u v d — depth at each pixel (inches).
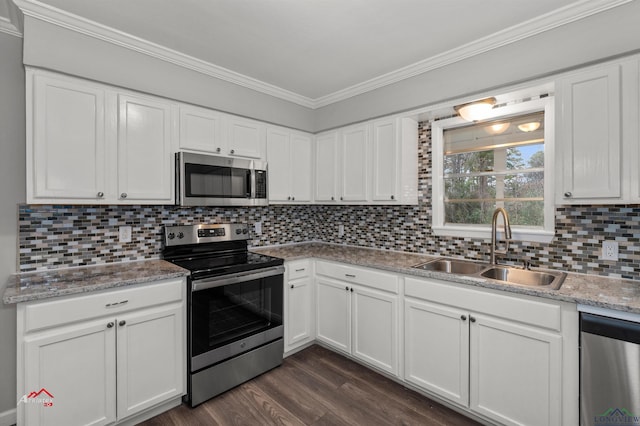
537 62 74.4
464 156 104.0
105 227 89.6
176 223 103.9
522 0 66.3
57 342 63.3
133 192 84.1
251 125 111.1
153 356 76.4
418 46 86.1
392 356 91.0
